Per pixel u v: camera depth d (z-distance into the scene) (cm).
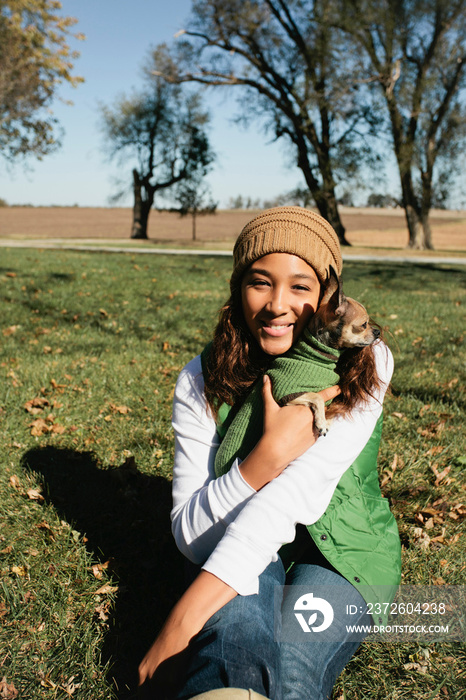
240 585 158
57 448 395
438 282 1480
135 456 384
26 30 2498
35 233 5816
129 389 514
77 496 337
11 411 452
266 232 183
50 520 307
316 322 180
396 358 627
